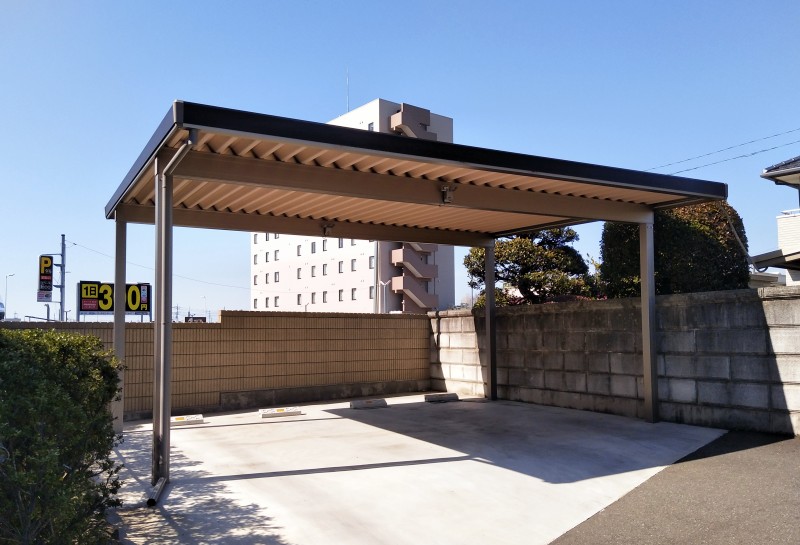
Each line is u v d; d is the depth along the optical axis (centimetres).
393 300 3950
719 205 1121
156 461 532
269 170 598
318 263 4531
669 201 805
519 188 734
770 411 679
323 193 636
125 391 907
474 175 669
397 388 1207
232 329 1018
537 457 617
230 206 814
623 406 851
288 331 1078
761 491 476
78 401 340
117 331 762
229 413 959
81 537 320
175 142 521
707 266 1046
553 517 442
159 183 549
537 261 1648
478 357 1132
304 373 1091
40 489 284
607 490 504
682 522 420
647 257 814
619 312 864
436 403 1033
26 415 285
